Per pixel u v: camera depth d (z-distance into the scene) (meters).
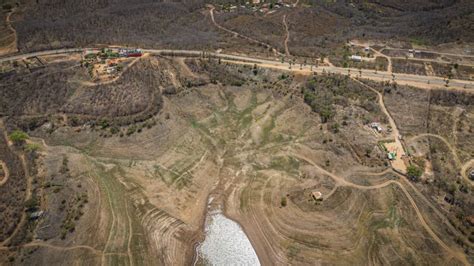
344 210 88.69
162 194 94.25
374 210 87.94
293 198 92.75
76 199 89.19
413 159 97.88
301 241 83.25
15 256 76.31
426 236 81.44
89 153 103.50
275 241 84.00
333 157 101.88
